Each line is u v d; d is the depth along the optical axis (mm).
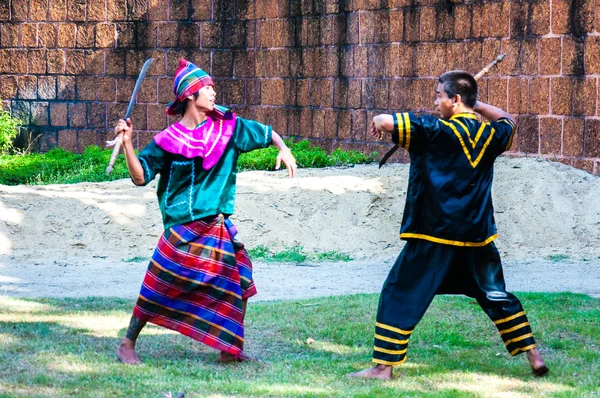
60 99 32719
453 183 8922
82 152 32594
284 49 29703
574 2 21531
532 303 12930
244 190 21516
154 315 9594
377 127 9000
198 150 9562
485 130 9109
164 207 9719
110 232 20203
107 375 9023
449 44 24734
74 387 8547
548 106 22328
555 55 22031
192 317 9578
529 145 22875
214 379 9102
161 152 9625
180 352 10328
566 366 9625
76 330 11062
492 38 23562
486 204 9078
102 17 32031
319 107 28812
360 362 9875
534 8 22438
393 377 9164
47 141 32969
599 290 14711
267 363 9844
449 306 12750
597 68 21203
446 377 9156
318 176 23438
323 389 8664
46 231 20125
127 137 9375
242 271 10031
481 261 9156
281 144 9867
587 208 20125
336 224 20516
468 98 9305
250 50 30750
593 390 8703
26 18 32812
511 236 19500
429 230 8977
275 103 30172
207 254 9570
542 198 20312
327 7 28266
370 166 25688
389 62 26469
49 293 14578
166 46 31469
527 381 9031
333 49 28203
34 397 8148
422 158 9023
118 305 12906
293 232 20359
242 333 9727
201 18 31172
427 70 25391
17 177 27047
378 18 26703
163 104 31562
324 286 15547
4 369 9086
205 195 9594
